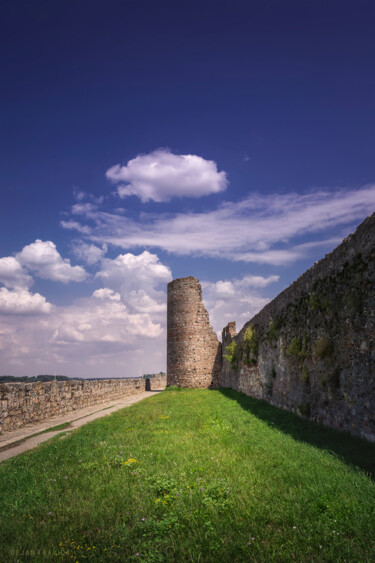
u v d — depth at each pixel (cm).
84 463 735
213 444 855
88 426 1302
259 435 930
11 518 475
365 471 572
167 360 3884
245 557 360
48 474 670
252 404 1673
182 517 448
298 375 1230
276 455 706
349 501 454
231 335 3170
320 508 448
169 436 994
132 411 1758
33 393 1611
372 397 730
